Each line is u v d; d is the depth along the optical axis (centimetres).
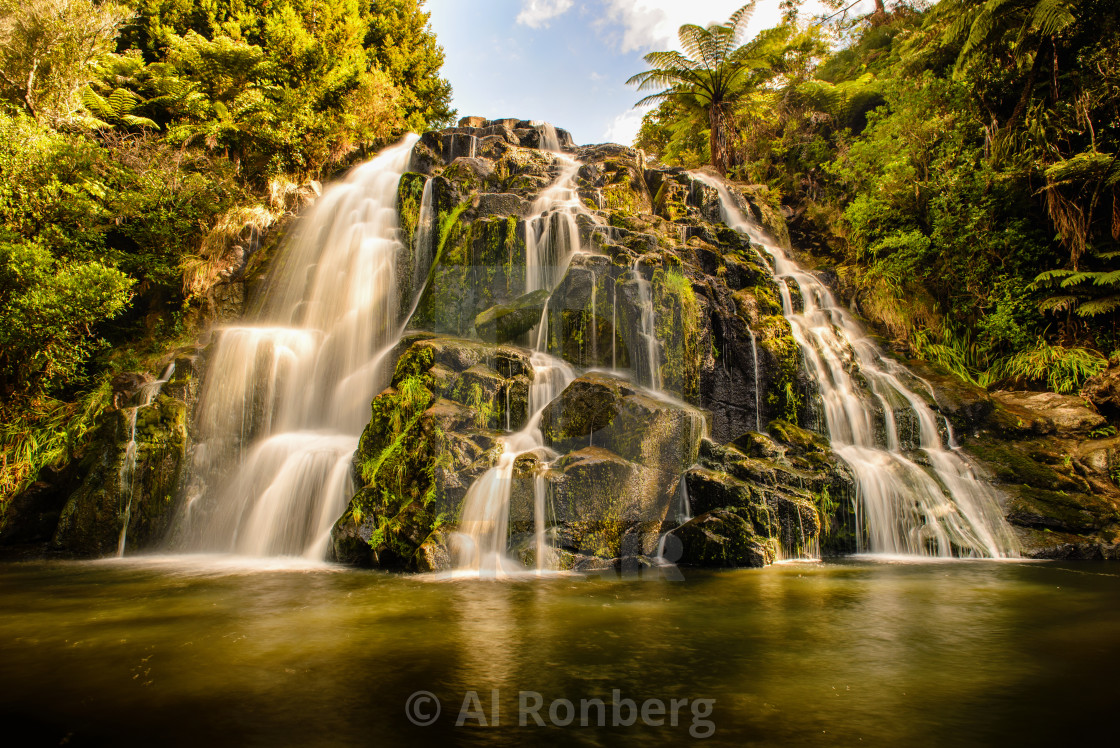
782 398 1037
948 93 1507
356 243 1269
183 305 1312
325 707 343
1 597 601
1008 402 1152
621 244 1101
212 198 1432
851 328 1394
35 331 1010
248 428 1014
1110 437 1023
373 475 796
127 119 1620
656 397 878
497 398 863
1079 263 1266
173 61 1759
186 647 444
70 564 798
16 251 986
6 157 1129
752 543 769
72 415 1068
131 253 1409
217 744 301
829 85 2031
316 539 848
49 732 313
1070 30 1298
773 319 1097
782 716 333
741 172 2066
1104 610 550
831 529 890
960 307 1367
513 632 481
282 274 1341
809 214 1820
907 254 1410
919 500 897
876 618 523
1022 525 898
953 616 529
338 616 525
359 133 1892
